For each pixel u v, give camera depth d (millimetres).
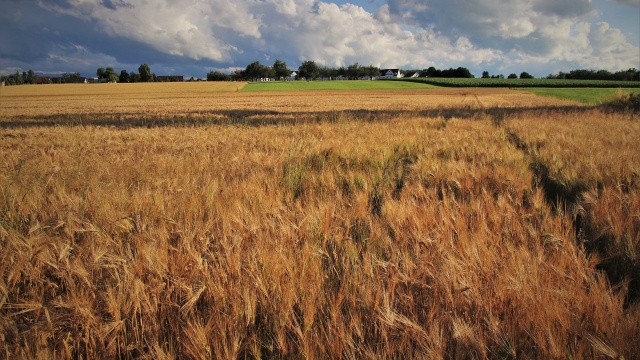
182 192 3180
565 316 1504
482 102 32781
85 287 1844
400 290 1833
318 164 4914
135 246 2219
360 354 1407
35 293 1841
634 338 1369
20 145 8055
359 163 4918
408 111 19719
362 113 17516
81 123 14125
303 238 2350
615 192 3084
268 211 2787
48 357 1436
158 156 5727
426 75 159375
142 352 1496
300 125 10453
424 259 1994
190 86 90438
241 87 86000
